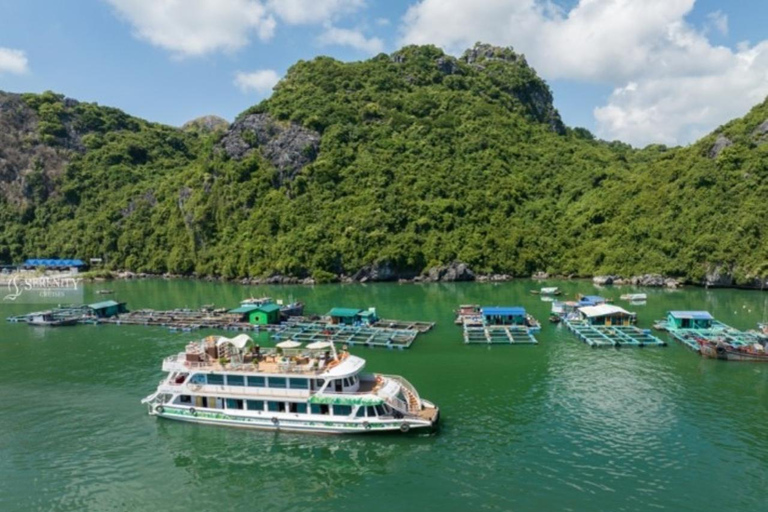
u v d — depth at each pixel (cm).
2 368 7119
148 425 5162
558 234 18838
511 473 4122
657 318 9988
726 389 5891
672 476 4053
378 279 17488
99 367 7144
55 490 4072
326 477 4141
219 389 5106
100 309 10706
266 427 4941
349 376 4994
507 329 8956
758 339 7819
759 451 4434
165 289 15962
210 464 4388
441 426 4966
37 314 10156
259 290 15488
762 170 15562
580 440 4653
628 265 16388
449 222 18812
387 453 4469
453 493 3872
